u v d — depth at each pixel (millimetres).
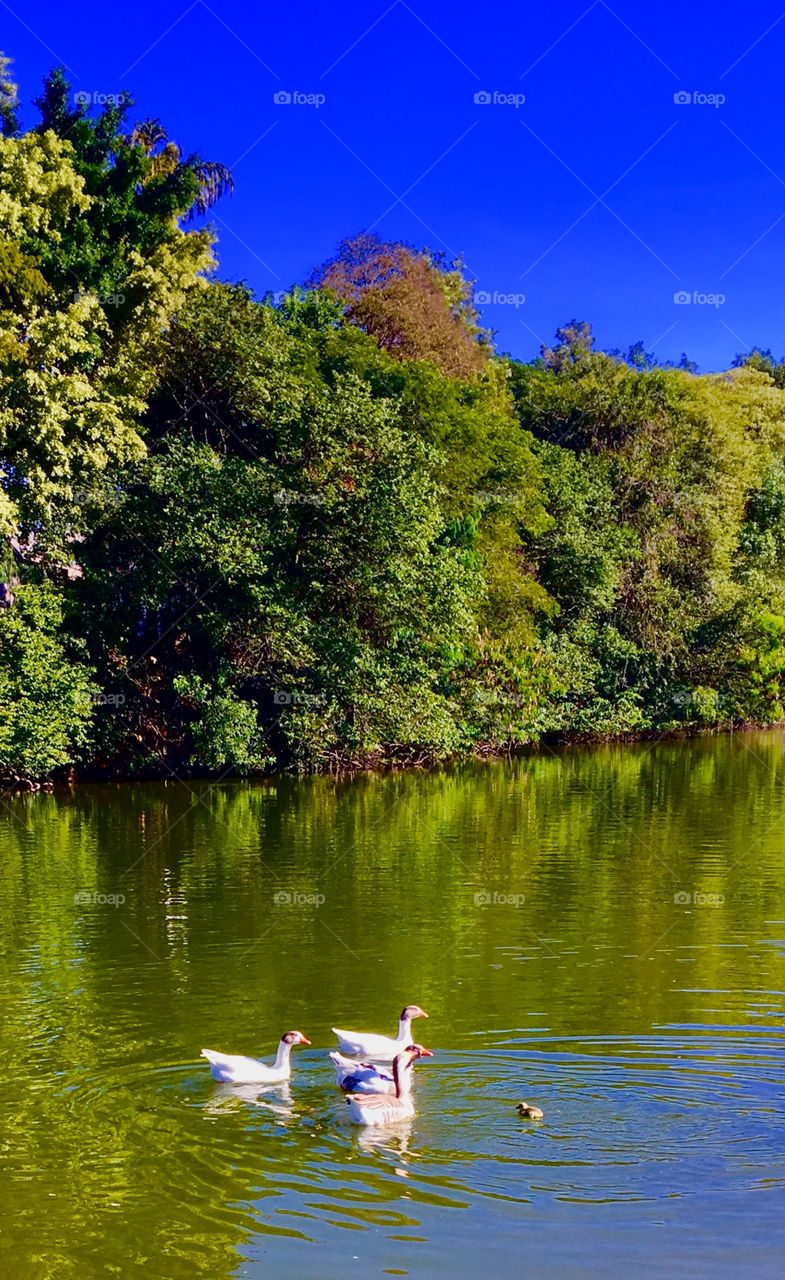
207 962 15250
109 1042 12312
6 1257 8078
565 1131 10016
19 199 30641
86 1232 8406
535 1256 8062
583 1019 12875
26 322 31188
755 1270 7914
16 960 15383
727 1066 11477
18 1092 10945
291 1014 13203
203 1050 11273
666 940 16172
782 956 15352
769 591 55188
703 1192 8961
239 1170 9336
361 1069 10719
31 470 30266
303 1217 8594
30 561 34688
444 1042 12195
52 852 23062
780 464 66062
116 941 16281
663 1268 7938
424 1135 9953
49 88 39500
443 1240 8281
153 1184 9109
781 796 30953
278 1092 11008
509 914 17734
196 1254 8117
